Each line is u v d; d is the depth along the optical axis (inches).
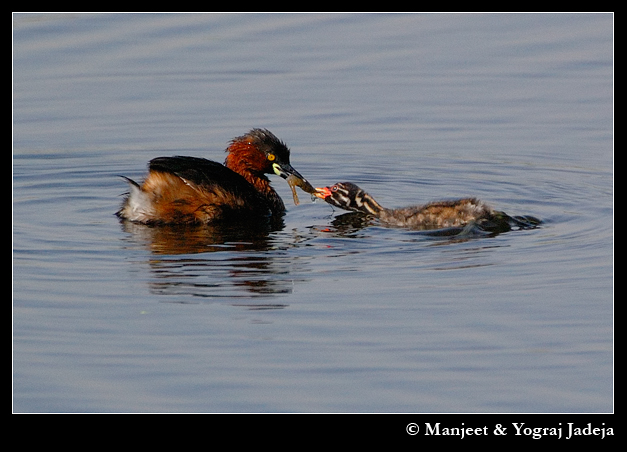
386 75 841.5
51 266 498.9
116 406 371.2
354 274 486.9
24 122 766.5
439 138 752.3
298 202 632.4
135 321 434.3
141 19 921.5
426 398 375.6
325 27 917.8
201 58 860.6
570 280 475.5
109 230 562.3
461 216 568.1
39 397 377.1
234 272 491.2
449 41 897.5
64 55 856.3
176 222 574.2
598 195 635.5
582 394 378.6
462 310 442.9
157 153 725.3
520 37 901.8
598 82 824.3
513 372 391.9
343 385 384.2
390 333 421.7
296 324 430.6
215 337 419.2
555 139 744.3
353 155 725.3
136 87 818.2
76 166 700.7
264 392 379.2
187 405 371.6
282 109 791.1
